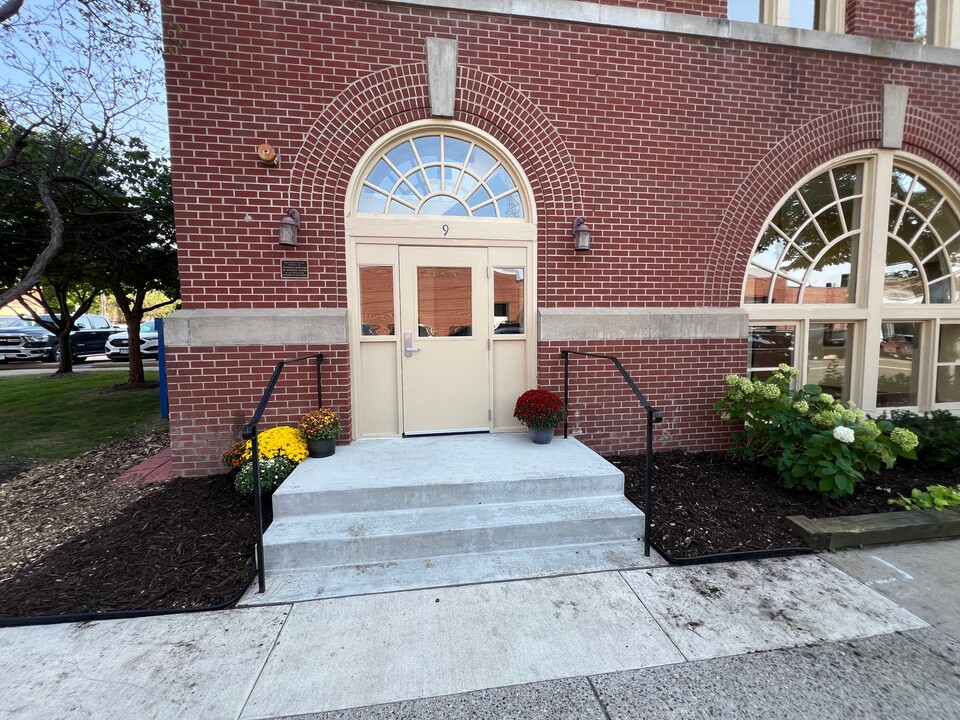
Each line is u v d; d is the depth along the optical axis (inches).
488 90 171.9
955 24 212.5
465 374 183.0
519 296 184.1
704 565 118.3
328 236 166.1
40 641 90.6
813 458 148.9
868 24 199.5
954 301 228.1
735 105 189.6
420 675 82.4
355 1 161.5
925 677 82.0
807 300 212.7
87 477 175.2
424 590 107.6
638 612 99.6
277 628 94.7
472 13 169.0
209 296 160.4
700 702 76.9
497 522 124.6
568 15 173.6
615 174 183.2
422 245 175.8
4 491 163.8
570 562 118.9
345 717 74.2
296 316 163.8
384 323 177.6
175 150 154.8
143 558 116.8
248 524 132.0
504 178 181.8
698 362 194.2
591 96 179.0
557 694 78.5
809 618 98.0
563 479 138.1
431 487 131.8
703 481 164.1
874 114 200.7
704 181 190.1
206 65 154.8
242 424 164.6
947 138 209.2
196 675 82.4
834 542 126.9
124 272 322.7
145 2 157.6
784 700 77.2
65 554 119.3
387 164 174.2
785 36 189.2
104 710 74.9
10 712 74.2
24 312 918.4
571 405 186.2
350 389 171.2
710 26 183.3
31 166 190.4
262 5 156.9
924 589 109.0
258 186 160.2
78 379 430.3
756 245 200.7
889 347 225.1
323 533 118.7
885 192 207.6
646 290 189.5
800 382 212.5
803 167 196.9
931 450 173.9
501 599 104.0
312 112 161.9
